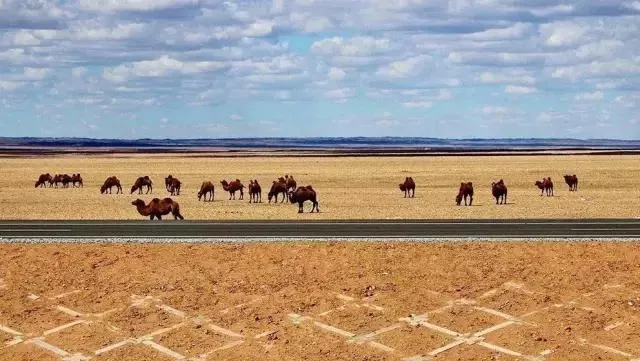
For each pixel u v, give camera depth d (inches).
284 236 1082.7
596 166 4758.9
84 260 871.1
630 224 1272.1
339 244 941.2
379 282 792.9
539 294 764.6
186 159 6756.9
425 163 5457.7
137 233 1151.0
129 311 749.3
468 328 713.6
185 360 674.8
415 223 1293.1
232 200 2374.5
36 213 1740.9
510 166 4879.4
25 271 840.3
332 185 3122.5
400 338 698.8
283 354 679.1
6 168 4970.5
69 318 742.5
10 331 722.8
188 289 788.0
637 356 666.8
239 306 753.6
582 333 700.7
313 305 751.7
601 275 806.5
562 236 1072.2
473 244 940.0
